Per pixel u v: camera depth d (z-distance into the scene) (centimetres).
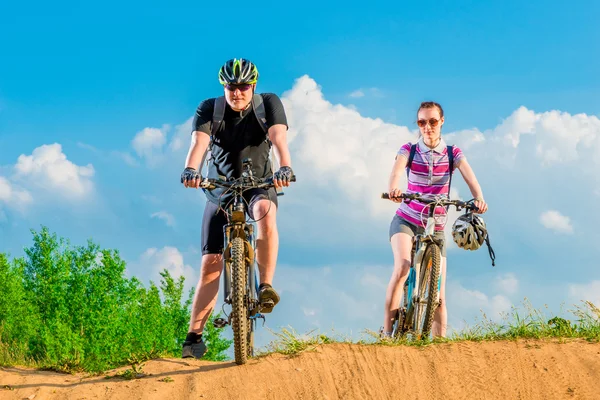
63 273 2480
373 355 571
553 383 527
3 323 2034
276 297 542
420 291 648
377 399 508
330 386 523
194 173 539
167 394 515
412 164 700
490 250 676
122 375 567
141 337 2350
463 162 695
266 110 582
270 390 517
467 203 672
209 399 504
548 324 644
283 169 536
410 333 644
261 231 561
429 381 533
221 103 583
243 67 566
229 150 589
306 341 599
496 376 537
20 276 2436
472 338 627
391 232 702
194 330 615
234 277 526
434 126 696
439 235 686
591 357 563
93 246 2547
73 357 648
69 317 2370
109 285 2516
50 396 526
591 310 649
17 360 701
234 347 546
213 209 589
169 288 2744
